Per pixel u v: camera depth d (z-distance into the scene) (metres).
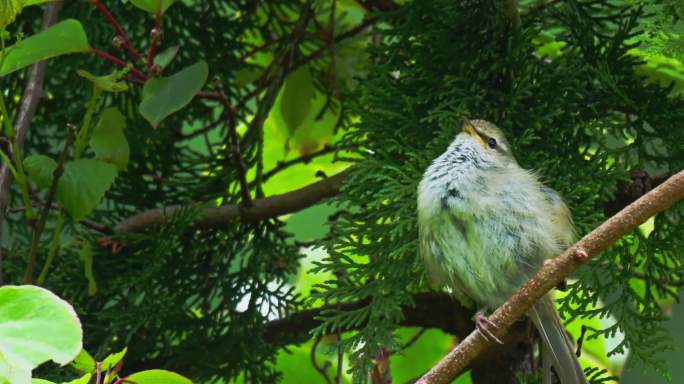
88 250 9.00
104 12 8.50
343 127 11.46
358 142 8.76
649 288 8.25
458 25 8.84
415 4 8.95
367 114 8.68
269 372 10.23
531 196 8.05
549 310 8.02
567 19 9.14
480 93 8.63
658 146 8.78
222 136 10.98
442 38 8.79
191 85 8.37
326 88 11.80
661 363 8.02
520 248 7.98
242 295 10.19
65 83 10.34
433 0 8.90
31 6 10.42
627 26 8.84
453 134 8.37
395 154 8.72
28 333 5.46
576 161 8.43
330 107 12.12
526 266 8.05
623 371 12.03
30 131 10.82
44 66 9.59
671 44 7.71
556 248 8.02
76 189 8.64
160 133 10.52
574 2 9.10
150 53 8.48
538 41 10.18
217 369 10.02
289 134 11.87
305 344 11.77
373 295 8.18
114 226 10.15
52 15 9.72
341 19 12.24
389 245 8.23
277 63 11.06
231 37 11.21
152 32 8.46
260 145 10.53
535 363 9.43
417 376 12.02
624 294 8.18
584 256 6.34
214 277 10.23
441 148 8.37
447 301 10.44
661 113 8.57
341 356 9.56
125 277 9.40
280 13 11.62
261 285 10.20
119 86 8.39
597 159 8.40
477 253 8.05
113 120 8.83
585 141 8.80
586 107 8.77
